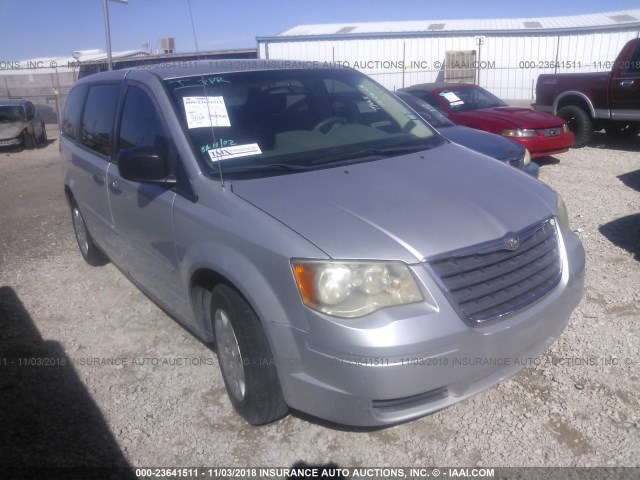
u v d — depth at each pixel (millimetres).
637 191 7785
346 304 2533
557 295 3018
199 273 3203
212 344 3869
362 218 2764
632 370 3496
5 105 16344
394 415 2605
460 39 23625
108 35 12625
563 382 3408
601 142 12422
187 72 3857
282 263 2637
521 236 2873
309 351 2609
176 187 3365
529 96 23562
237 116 3602
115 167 4176
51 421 3307
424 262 2582
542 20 26234
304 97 3938
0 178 11672
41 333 4363
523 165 6727
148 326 4371
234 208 2953
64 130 5676
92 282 5305
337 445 3014
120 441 3117
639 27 21453
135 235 3963
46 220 7723
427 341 2500
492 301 2725
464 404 3266
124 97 4137
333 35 24406
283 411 3016
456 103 10078
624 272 4910
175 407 3381
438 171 3379
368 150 3639
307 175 3227
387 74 24531
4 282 5422
